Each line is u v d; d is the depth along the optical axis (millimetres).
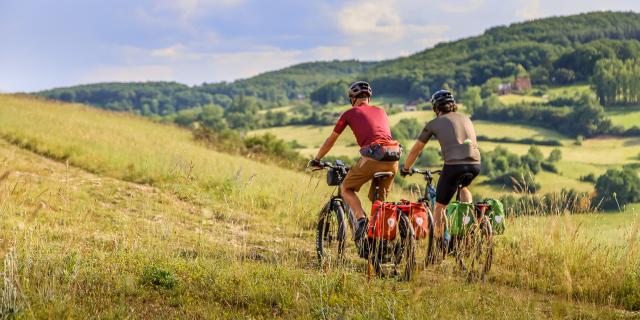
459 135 6344
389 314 4852
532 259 6770
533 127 195500
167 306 5094
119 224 8211
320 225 6980
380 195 6578
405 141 166250
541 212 7547
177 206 10312
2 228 6988
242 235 8523
